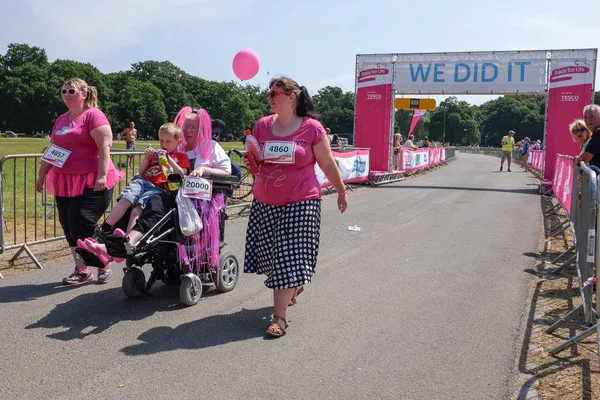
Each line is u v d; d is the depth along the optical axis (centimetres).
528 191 1571
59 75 9756
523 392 324
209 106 11681
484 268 623
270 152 405
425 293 522
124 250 409
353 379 337
